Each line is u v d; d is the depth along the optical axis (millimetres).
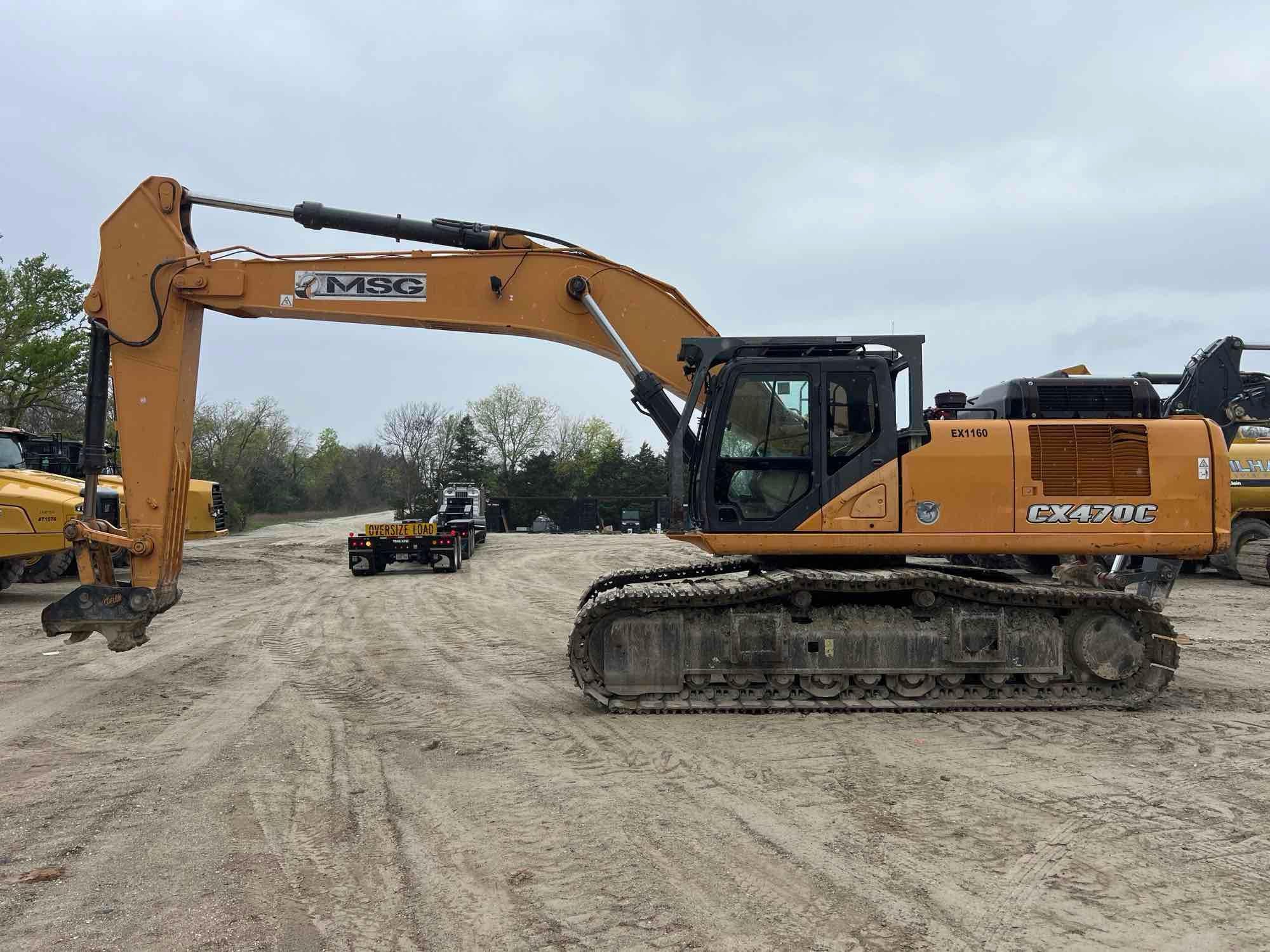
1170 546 7270
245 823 4879
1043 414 7723
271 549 31047
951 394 8492
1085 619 7324
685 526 7723
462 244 8203
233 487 62375
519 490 69125
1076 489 7281
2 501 14719
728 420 7426
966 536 7254
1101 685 7367
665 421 8062
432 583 20172
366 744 6469
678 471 7516
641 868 4246
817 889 4008
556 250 8195
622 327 8180
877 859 4320
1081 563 9086
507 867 4273
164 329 7820
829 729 6660
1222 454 7359
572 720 7027
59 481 15914
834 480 7316
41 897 3965
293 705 7738
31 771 5852
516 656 10250
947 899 3906
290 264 8016
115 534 7695
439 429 75438
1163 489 7289
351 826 4832
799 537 7324
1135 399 7758
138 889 4051
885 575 7055
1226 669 9086
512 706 7582
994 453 7289
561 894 3975
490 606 15508
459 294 8148
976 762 5852
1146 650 7320
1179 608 13766
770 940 3553
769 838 4590
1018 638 7258
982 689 7367
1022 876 4129
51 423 39750
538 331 8203
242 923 3717
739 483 7438
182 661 10000
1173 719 6945
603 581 9008
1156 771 5660
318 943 3549
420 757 6129
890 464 7301
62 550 14773
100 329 7879
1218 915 3756
